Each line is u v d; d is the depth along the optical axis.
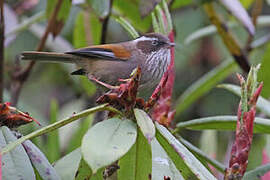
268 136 7.75
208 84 9.87
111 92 5.09
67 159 5.32
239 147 4.99
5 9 10.53
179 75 12.75
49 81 13.08
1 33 8.21
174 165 5.24
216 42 12.81
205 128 6.43
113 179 6.23
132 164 5.04
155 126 4.71
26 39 12.20
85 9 9.12
